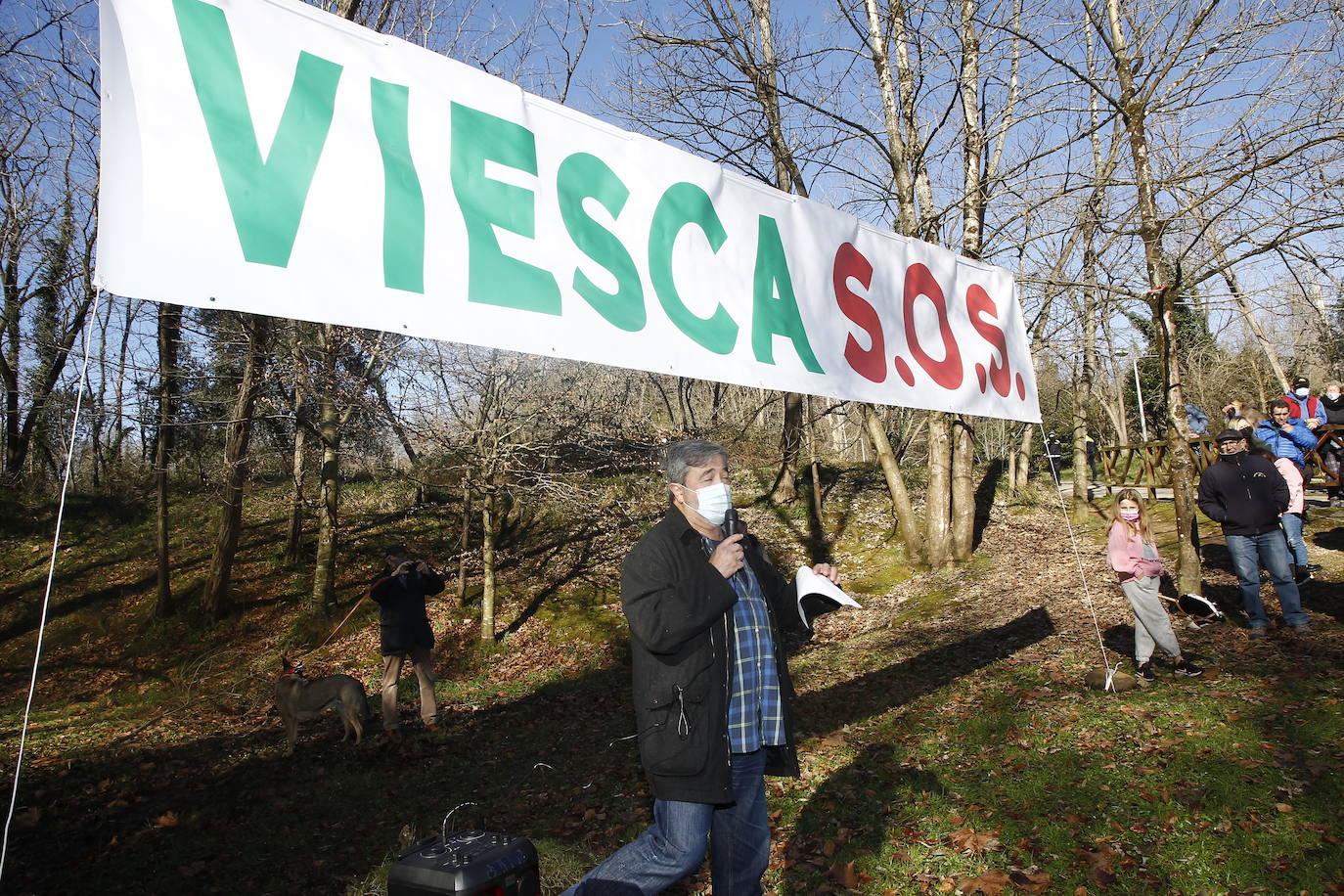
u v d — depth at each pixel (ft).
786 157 45.57
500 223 10.45
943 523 50.31
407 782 22.54
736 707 8.84
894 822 14.79
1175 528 45.98
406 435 47.91
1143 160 26.45
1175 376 27.73
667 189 12.54
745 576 9.52
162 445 50.70
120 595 54.19
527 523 64.49
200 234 8.11
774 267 14.05
